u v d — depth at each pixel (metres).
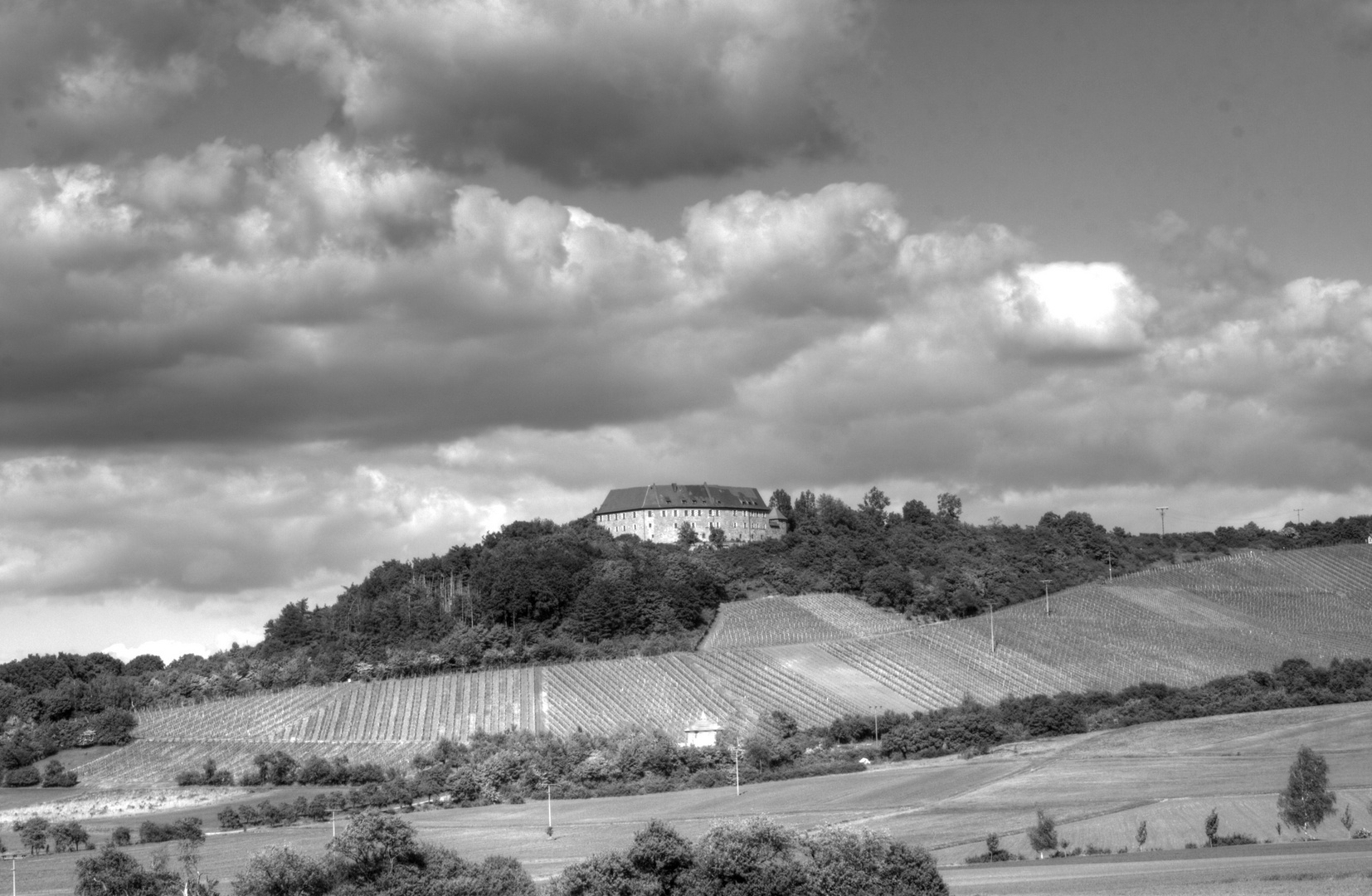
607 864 115.94
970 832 147.75
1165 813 148.12
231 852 173.50
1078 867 121.44
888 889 109.56
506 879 124.88
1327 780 152.88
